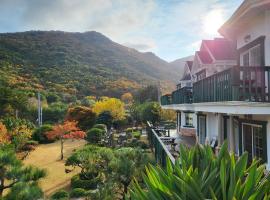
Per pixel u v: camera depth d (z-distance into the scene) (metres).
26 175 10.17
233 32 12.29
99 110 42.41
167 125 34.50
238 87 8.27
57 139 34.03
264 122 9.47
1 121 29.44
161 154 12.97
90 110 39.59
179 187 4.44
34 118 48.41
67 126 26.72
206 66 17.50
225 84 9.25
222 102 9.29
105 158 14.62
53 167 20.92
